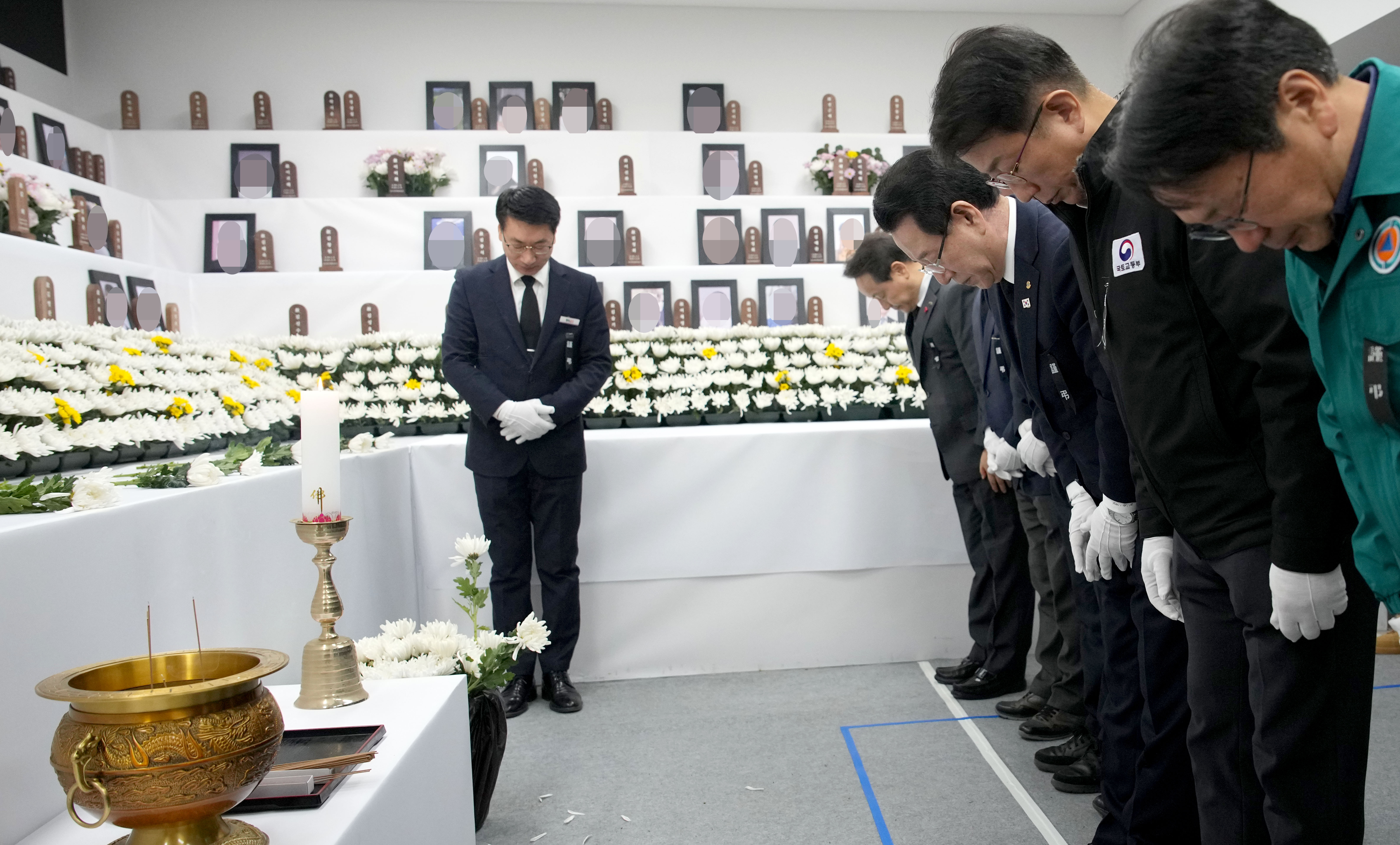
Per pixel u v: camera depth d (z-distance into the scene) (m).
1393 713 2.28
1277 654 1.04
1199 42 0.76
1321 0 3.58
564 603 2.69
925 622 2.99
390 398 3.09
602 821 1.90
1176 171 0.78
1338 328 0.87
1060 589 2.18
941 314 2.51
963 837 1.78
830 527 2.91
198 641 0.82
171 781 0.67
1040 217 1.57
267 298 3.62
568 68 4.65
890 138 4.36
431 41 4.58
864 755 2.21
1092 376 1.49
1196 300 1.08
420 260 3.91
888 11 4.84
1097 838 1.62
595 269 3.82
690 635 2.92
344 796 0.85
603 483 2.85
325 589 1.16
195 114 4.27
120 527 1.13
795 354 3.30
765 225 4.08
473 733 1.75
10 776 0.89
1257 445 1.08
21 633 0.92
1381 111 0.78
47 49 4.23
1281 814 1.05
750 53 4.77
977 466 2.53
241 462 1.73
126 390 1.95
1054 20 4.95
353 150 4.14
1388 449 0.85
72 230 3.11
